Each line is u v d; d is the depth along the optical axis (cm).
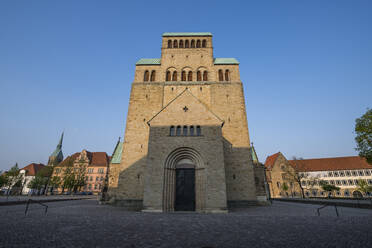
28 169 10625
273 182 8156
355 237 998
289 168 8131
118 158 4338
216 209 2262
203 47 4406
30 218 1595
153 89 3988
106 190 3988
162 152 2550
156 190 2378
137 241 912
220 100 3900
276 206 3328
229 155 3541
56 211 2194
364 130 4097
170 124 2694
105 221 1502
